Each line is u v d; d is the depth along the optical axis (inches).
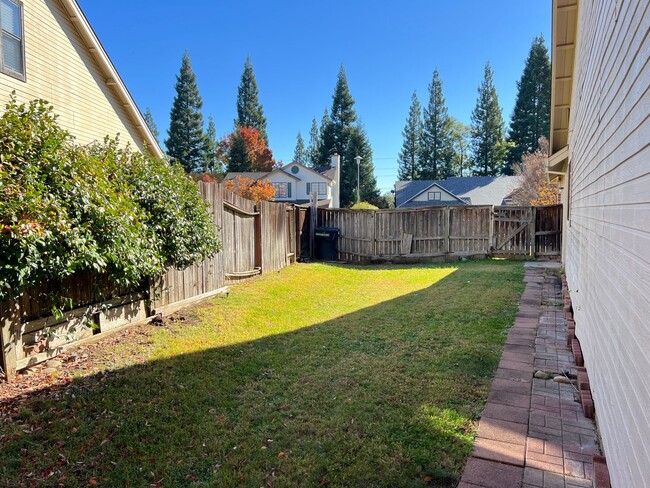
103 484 80.3
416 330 177.3
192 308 215.8
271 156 1588.3
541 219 399.9
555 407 107.0
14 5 223.1
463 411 105.0
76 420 103.4
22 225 105.7
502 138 1409.9
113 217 140.9
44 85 244.8
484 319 191.2
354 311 218.4
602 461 80.0
